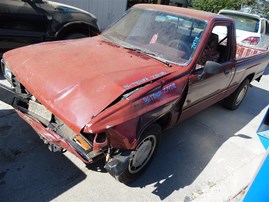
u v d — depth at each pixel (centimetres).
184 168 339
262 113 575
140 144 275
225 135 443
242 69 470
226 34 399
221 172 345
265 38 902
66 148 238
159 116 272
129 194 282
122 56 317
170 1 1716
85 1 898
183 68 319
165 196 288
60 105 239
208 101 409
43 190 267
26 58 302
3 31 454
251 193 194
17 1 466
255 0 2352
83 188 278
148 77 279
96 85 250
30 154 310
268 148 192
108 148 231
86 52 315
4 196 253
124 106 237
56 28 514
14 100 286
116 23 406
